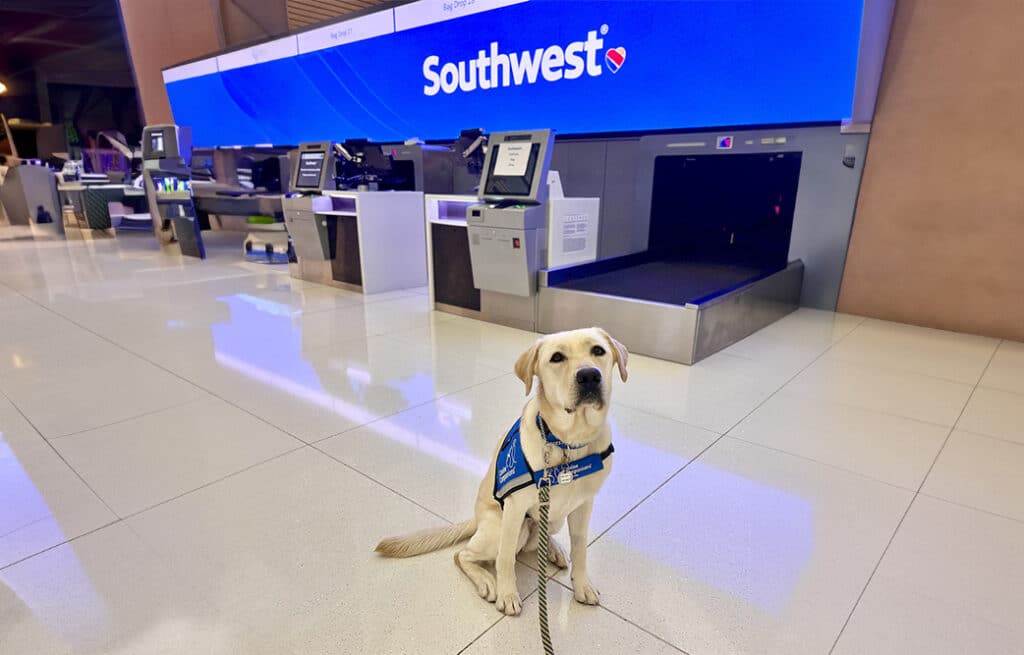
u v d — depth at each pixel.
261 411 3.24
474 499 2.38
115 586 1.86
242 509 2.29
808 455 2.77
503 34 6.86
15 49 14.14
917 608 1.79
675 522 2.23
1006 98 4.41
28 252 9.26
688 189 6.77
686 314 3.97
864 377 3.82
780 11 4.93
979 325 4.83
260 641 1.65
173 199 8.70
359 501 2.36
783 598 1.83
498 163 4.89
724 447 2.84
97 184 12.27
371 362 4.10
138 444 2.83
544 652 1.61
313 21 10.09
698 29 5.47
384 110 8.63
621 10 5.88
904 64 4.81
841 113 5.06
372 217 6.30
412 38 7.76
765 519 2.25
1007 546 2.10
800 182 5.50
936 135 4.76
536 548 2.05
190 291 6.48
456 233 5.32
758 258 6.38
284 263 8.51
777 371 3.92
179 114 12.55
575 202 5.04
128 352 4.26
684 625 1.72
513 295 5.01
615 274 5.45
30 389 3.52
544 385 1.58
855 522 2.24
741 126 5.64
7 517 2.23
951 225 4.82
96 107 14.65
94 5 13.26
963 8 4.47
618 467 2.65
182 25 12.09
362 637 1.66
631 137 6.37
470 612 1.76
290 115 10.12
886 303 5.29
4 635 1.66
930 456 2.76
